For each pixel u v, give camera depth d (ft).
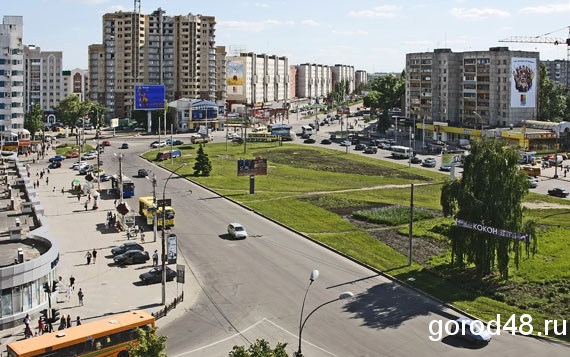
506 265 248.11
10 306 206.28
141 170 514.68
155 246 303.48
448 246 298.35
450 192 263.08
